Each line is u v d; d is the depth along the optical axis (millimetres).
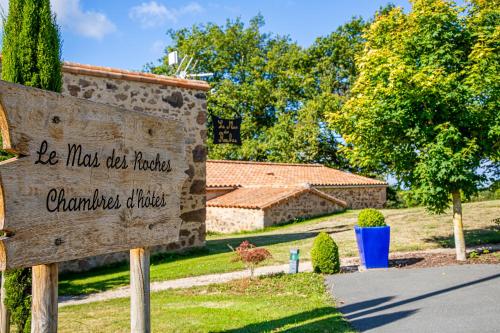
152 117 4586
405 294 7375
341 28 37562
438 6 9891
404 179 10500
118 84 11875
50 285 3709
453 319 5871
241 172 28594
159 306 7301
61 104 3508
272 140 34562
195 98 13383
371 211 10438
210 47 40219
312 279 8953
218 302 7449
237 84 37656
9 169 3096
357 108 10227
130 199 4254
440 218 17250
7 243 3074
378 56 9875
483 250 10820
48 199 3385
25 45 5043
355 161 11297
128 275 10477
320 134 33719
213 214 24969
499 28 9273
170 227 4844
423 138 9555
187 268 10781
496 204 19594
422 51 10133
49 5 5211
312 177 27016
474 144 9453
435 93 9164
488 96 9438
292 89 38031
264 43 42562
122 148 4145
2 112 3070
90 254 3768
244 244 9414
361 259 10336
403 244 12914
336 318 6168
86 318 6750
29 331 5129
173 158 4906
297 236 16562
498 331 5309
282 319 6188
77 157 3650
